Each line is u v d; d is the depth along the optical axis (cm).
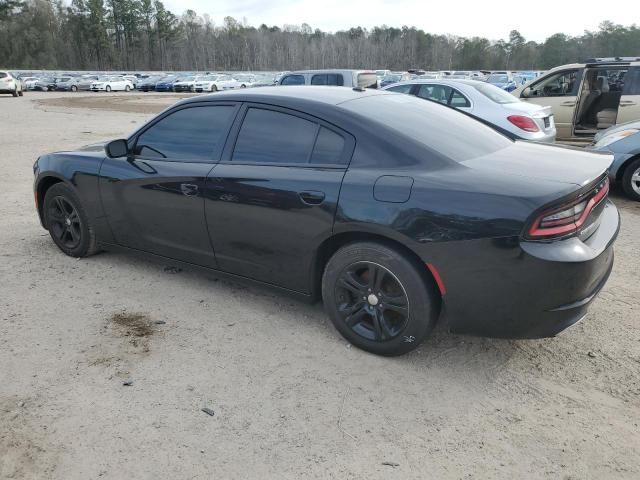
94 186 445
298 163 342
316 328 367
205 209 377
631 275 456
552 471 241
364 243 315
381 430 267
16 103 2938
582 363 324
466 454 251
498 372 316
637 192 695
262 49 12075
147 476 238
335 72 1394
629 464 245
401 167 309
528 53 11100
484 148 344
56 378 307
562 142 1154
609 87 1150
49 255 501
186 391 297
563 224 273
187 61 11650
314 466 244
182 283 438
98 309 392
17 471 240
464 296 291
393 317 324
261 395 294
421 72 3688
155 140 417
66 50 10600
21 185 807
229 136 376
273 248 353
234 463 246
